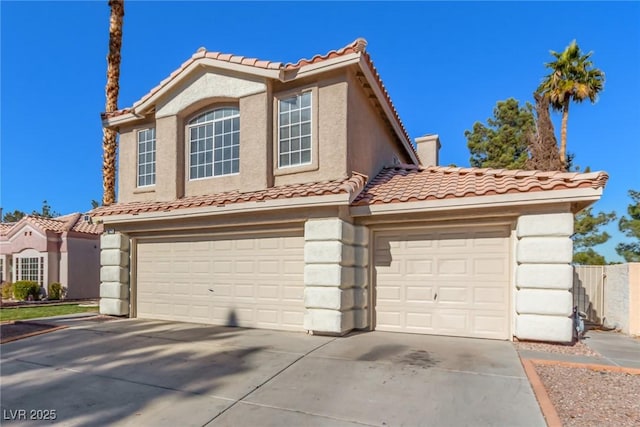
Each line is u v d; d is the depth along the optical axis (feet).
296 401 18.38
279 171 36.14
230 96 38.04
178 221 38.27
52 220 80.07
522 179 29.84
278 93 36.96
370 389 19.57
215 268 37.37
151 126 44.68
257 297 35.14
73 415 17.40
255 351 26.55
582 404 17.51
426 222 32.09
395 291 33.12
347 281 31.48
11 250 76.95
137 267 42.06
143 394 19.60
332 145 33.96
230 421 16.53
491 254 30.25
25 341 30.96
